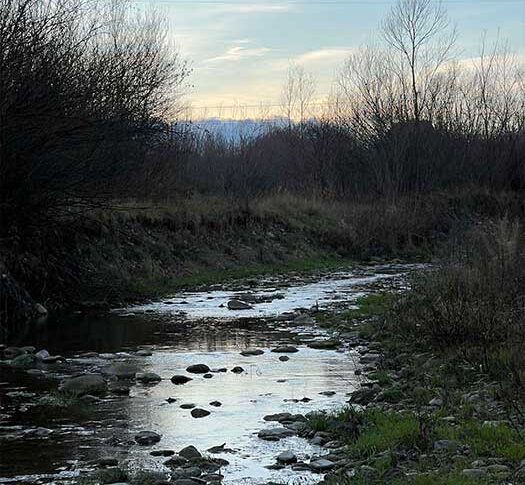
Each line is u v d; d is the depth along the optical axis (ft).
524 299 44.32
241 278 92.07
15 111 59.16
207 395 35.99
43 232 68.39
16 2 60.23
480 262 49.85
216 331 54.80
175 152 102.63
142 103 83.41
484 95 159.63
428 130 150.61
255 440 28.86
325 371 41.14
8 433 29.68
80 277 69.82
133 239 84.99
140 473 24.63
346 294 77.15
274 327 56.70
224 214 107.14
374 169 145.38
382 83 153.99
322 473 24.86
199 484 23.67
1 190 61.98
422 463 24.22
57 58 62.59
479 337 40.96
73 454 27.12
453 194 141.59
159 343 49.90
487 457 24.48
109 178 71.15
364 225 122.72
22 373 40.29
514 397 31.24
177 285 81.76
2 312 56.18
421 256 120.26
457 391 34.14
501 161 153.79
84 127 64.18
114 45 84.99
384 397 34.27
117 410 33.19
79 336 52.37
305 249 113.91
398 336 47.78
